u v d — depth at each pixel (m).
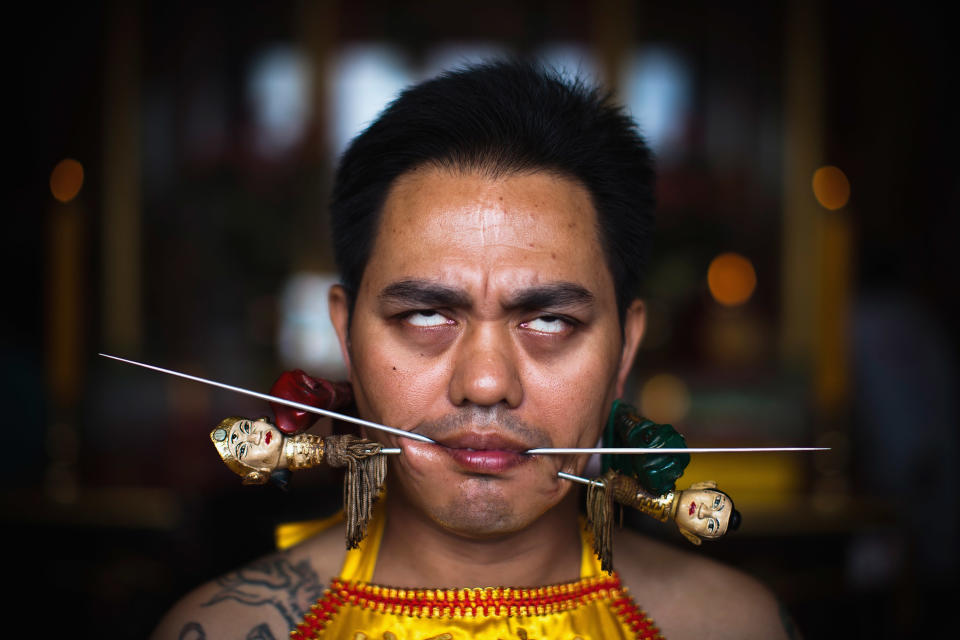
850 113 4.45
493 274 1.15
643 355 4.03
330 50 4.19
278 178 4.19
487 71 1.32
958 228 4.45
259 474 1.16
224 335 4.10
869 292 3.90
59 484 3.13
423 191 1.20
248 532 2.86
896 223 4.46
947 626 3.59
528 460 1.18
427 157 1.21
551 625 1.29
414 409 1.19
